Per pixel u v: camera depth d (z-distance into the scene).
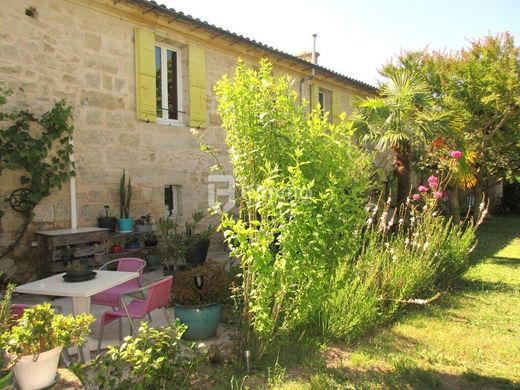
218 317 3.81
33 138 5.48
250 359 3.32
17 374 2.20
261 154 3.26
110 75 6.54
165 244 6.45
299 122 3.34
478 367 3.49
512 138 12.16
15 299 4.95
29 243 5.53
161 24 7.20
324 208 3.06
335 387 3.05
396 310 4.68
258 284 3.06
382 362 3.53
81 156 6.16
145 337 2.65
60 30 5.91
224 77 3.44
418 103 8.38
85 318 2.46
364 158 3.96
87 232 5.58
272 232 2.92
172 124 7.62
